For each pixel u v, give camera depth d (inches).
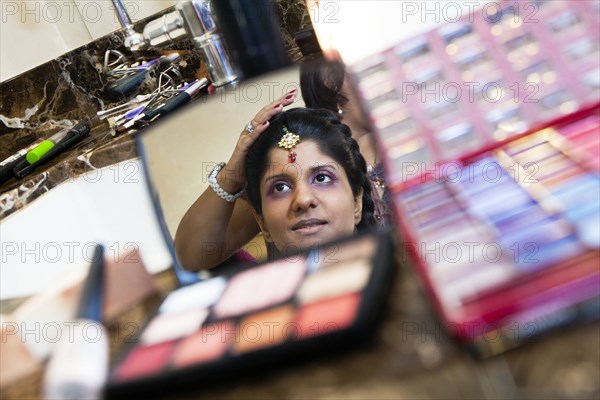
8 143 43.6
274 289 17.1
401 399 12.2
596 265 13.4
